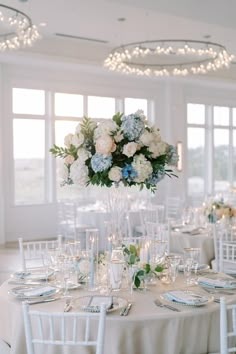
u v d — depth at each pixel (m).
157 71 9.91
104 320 2.06
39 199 10.36
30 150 10.18
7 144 9.59
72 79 10.38
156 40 8.41
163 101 11.88
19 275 3.25
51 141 10.31
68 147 2.89
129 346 2.34
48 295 2.74
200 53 8.70
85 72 10.48
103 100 11.09
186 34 8.90
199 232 5.71
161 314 2.38
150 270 2.88
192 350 2.44
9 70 9.51
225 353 2.18
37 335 2.46
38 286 2.97
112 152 2.73
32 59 8.97
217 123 13.35
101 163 2.70
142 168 2.70
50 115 10.27
